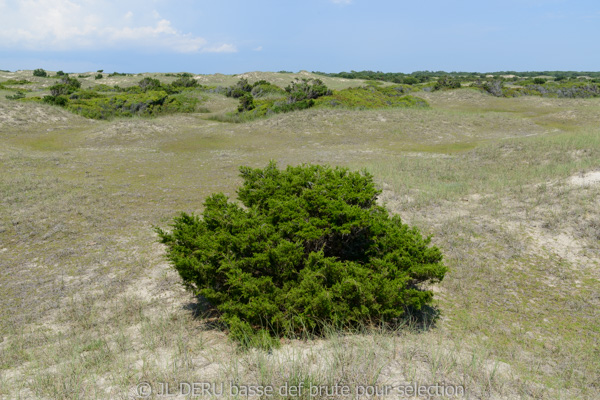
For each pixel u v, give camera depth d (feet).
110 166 44.29
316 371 10.75
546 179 32.35
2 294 17.20
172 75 223.30
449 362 11.54
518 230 23.63
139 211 28.22
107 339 13.56
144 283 18.28
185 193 33.37
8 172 37.88
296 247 14.52
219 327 14.24
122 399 9.73
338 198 17.07
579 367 11.89
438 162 44.24
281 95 125.59
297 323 13.50
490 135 67.00
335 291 13.42
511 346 13.19
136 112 96.48
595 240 21.44
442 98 124.98
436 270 14.29
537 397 10.11
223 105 120.37
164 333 13.69
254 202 20.83
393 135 66.08
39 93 126.93
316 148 57.67
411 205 28.58
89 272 19.36
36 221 25.31
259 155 51.90
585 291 17.29
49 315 15.61
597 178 29.60
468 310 15.92
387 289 13.10
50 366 11.81
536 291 17.53
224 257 14.28
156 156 50.93
